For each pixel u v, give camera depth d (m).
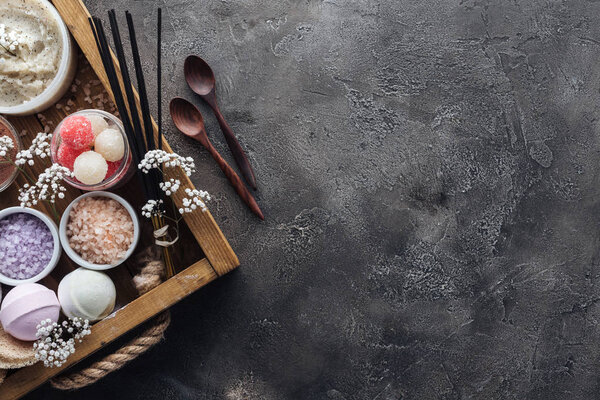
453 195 0.83
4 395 0.73
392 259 0.83
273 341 0.82
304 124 0.83
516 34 0.83
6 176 0.75
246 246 0.82
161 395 0.82
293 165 0.83
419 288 0.83
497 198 0.83
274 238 0.82
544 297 0.83
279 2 0.83
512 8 0.83
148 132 0.72
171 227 0.77
